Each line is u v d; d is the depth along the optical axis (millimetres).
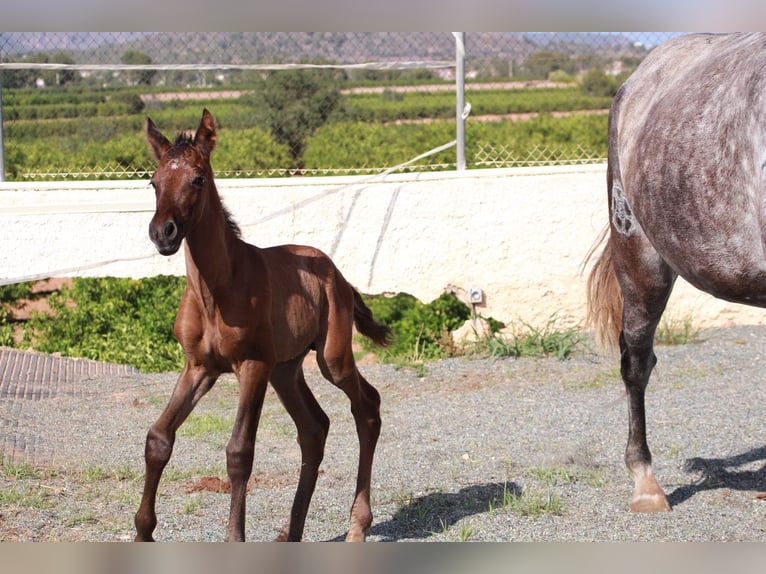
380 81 19391
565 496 5145
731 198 4039
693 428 6371
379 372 8242
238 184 9016
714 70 4297
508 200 9156
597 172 9242
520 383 7809
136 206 8836
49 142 11367
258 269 4230
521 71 19672
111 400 7254
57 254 8852
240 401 4098
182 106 14641
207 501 5090
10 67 8609
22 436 6195
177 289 9047
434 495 5188
